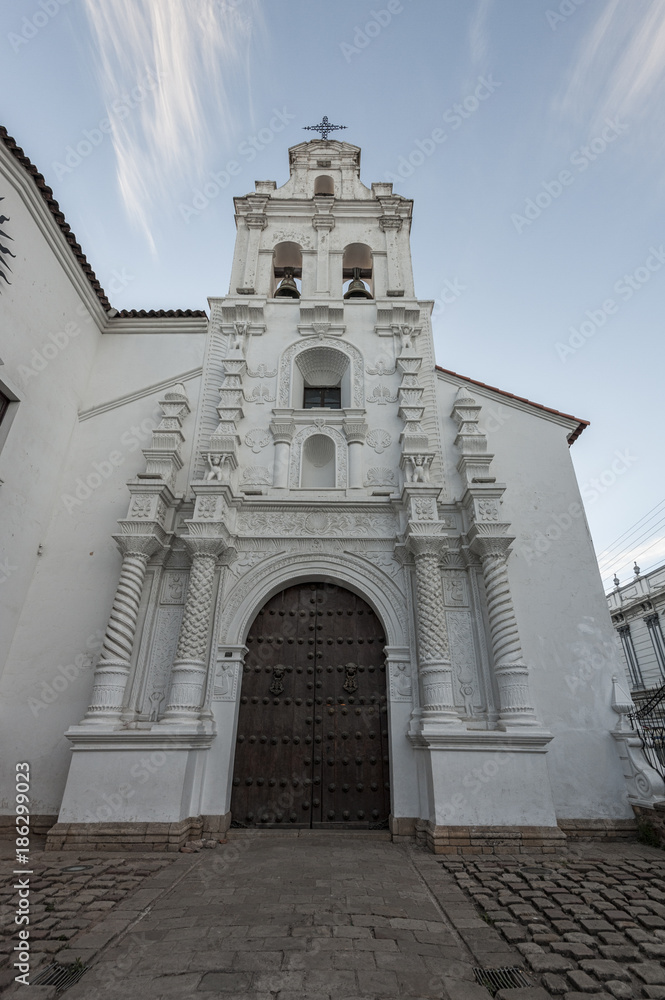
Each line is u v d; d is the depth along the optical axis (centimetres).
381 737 816
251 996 311
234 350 1112
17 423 877
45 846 666
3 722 802
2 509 838
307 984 325
